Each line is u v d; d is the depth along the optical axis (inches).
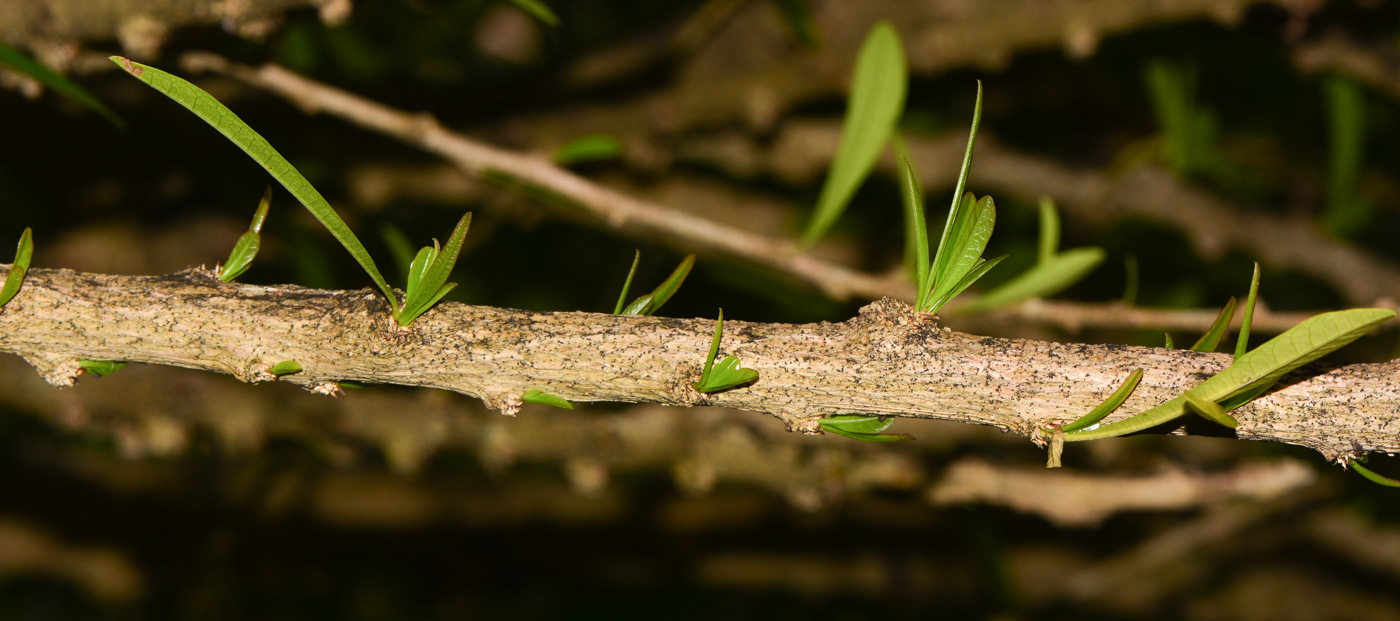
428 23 69.0
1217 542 98.2
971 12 75.3
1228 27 63.0
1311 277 77.1
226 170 69.5
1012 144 83.9
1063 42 62.1
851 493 63.8
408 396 62.7
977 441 64.9
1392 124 75.9
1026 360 36.4
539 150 78.5
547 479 97.6
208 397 62.3
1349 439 36.1
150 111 61.9
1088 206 76.4
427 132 46.1
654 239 70.5
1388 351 70.1
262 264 74.0
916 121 80.2
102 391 61.7
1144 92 77.5
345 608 95.7
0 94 57.2
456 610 98.9
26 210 70.5
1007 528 100.3
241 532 86.0
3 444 83.4
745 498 100.5
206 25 42.0
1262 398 36.2
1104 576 91.9
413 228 77.2
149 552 91.4
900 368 36.5
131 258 73.7
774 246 47.2
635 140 78.5
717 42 81.0
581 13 85.1
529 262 77.8
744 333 36.7
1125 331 71.3
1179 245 78.7
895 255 80.8
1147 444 66.6
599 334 36.6
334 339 36.5
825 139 79.7
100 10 41.8
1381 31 61.2
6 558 87.9
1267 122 77.5
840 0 79.3
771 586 101.0
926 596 99.3
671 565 101.2
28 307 36.4
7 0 41.8
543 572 100.3
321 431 63.1
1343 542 85.0
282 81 44.8
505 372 36.6
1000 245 78.7
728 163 82.7
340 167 73.5
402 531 96.0
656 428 61.7
